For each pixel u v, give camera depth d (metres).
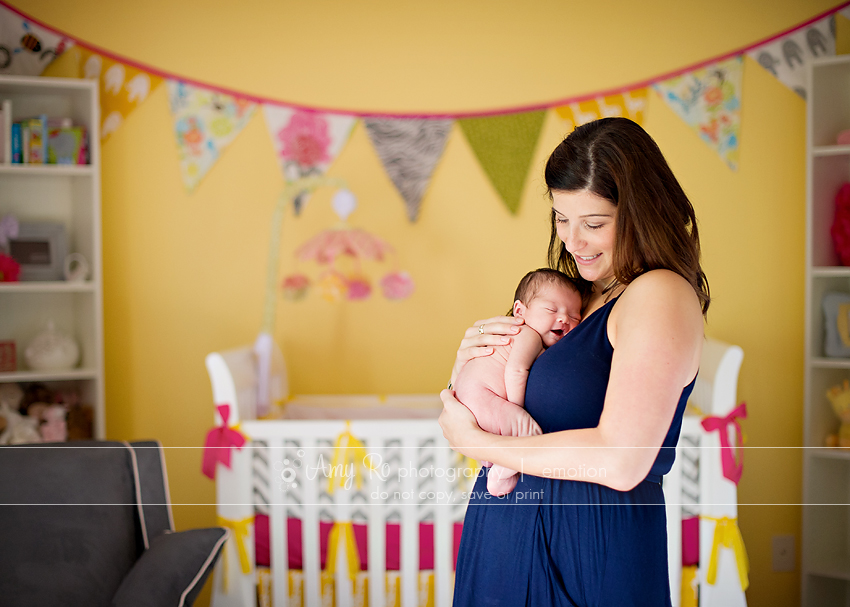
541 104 2.45
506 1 2.46
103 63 2.41
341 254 2.51
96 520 1.50
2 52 2.32
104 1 2.41
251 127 2.48
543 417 1.00
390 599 1.81
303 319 2.53
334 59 2.48
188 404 2.51
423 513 1.80
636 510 0.96
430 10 2.48
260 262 2.51
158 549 1.47
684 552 1.78
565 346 1.01
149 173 2.46
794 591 2.43
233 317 2.51
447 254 2.51
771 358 2.44
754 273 2.43
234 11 2.46
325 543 1.82
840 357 2.23
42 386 2.34
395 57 2.48
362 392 2.55
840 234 2.25
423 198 2.50
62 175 2.42
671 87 2.41
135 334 2.49
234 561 1.79
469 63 2.48
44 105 2.38
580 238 1.01
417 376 2.55
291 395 2.53
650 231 0.93
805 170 2.39
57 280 2.31
